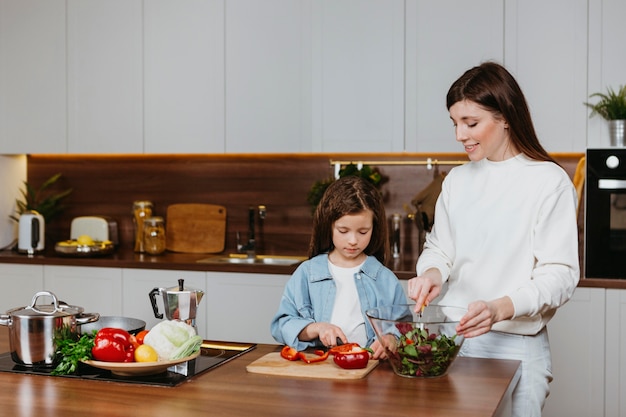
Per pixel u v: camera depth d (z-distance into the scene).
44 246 4.34
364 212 2.04
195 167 4.39
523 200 2.06
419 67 3.70
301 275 2.16
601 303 3.29
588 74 3.49
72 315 1.89
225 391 1.65
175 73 4.04
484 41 3.61
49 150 4.26
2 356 1.99
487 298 2.10
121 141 4.14
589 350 3.31
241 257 4.20
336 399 1.59
